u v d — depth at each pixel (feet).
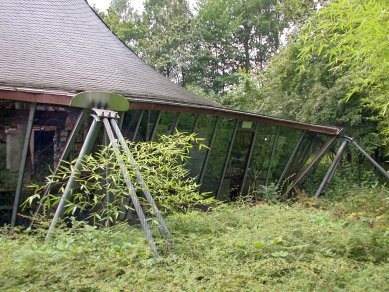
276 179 29.96
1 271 9.50
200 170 25.22
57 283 9.50
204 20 96.58
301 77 40.06
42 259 10.41
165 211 16.38
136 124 20.93
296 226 14.90
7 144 17.57
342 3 12.75
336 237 12.79
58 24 31.45
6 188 17.67
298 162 30.22
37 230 13.26
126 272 9.93
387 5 11.93
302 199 24.75
